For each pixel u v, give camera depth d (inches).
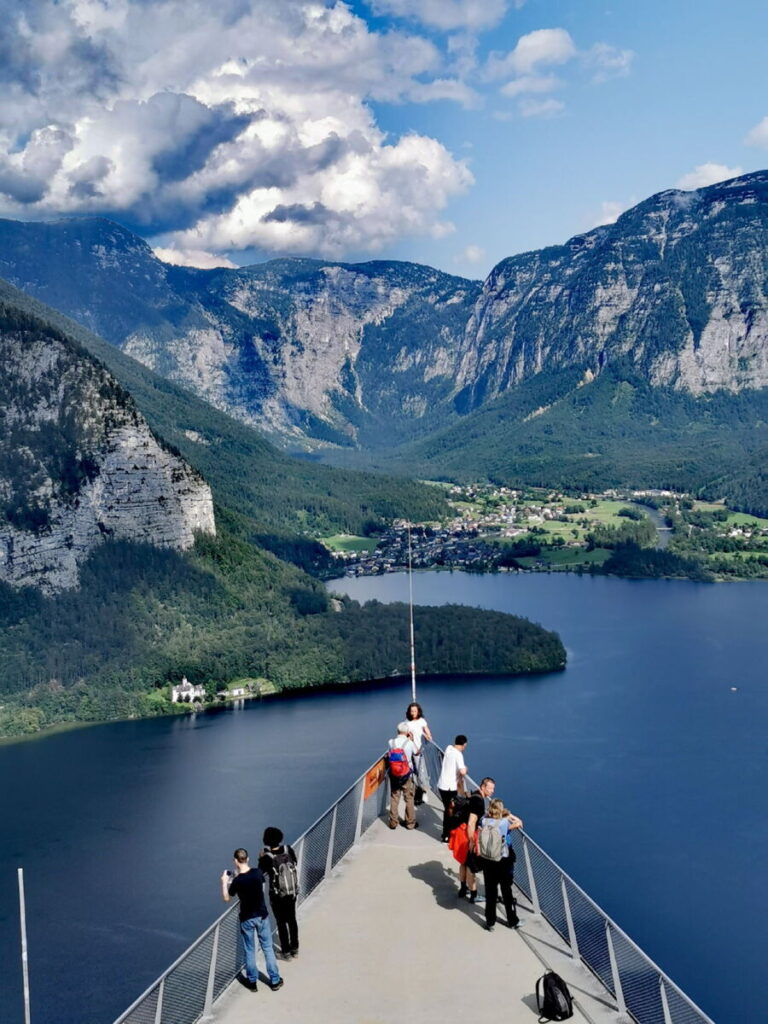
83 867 5821.9
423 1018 1240.8
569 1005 1233.4
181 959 1264.8
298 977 1338.6
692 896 5324.8
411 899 1541.6
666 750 7652.6
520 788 6953.7
